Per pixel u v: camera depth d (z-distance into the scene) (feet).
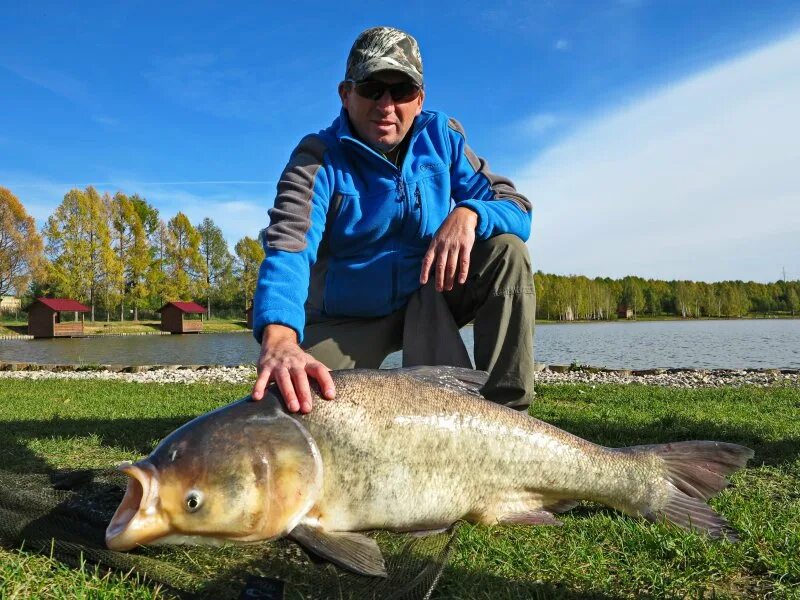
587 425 6.93
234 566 2.72
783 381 17.03
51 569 2.63
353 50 4.32
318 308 4.64
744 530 3.10
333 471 2.90
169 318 86.58
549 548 2.99
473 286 4.39
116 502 3.28
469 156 4.81
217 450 2.67
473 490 3.22
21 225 81.97
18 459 5.03
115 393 11.41
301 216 3.88
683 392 12.01
